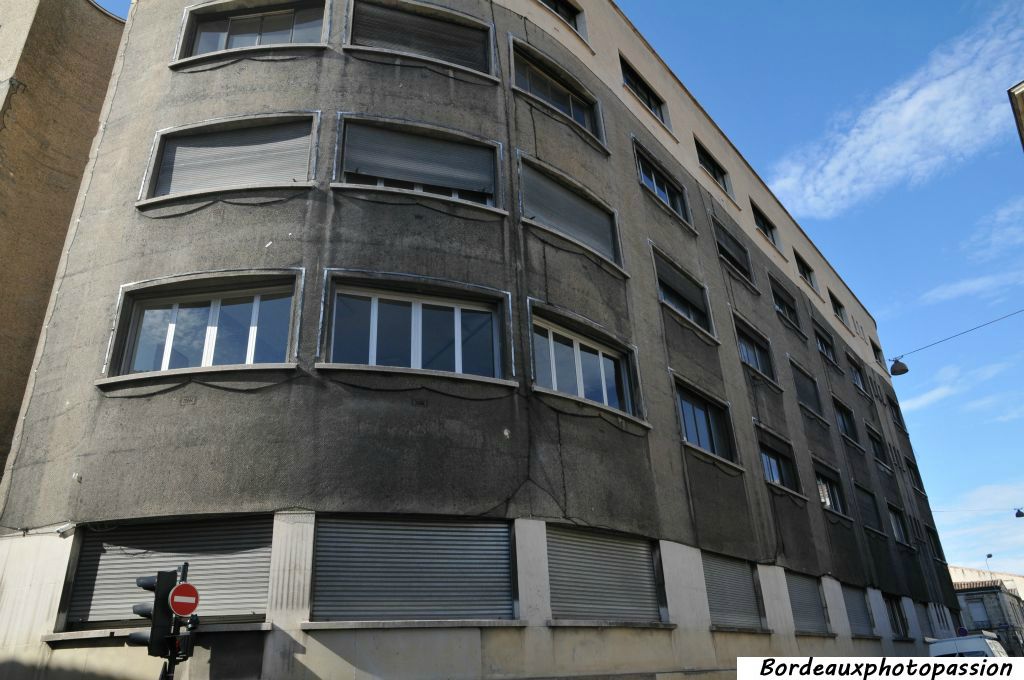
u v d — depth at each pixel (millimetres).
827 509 20531
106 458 9695
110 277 11125
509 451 10703
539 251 12867
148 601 7758
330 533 9352
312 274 10766
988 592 54281
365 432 9875
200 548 9258
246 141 12195
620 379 13938
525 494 10586
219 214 11227
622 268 14883
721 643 13117
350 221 11297
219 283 10812
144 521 9375
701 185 21062
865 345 33750
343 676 8469
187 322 10844
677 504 13414
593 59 17438
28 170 14656
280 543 9016
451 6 14289
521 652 9602
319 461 9547
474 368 11336
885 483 27578
